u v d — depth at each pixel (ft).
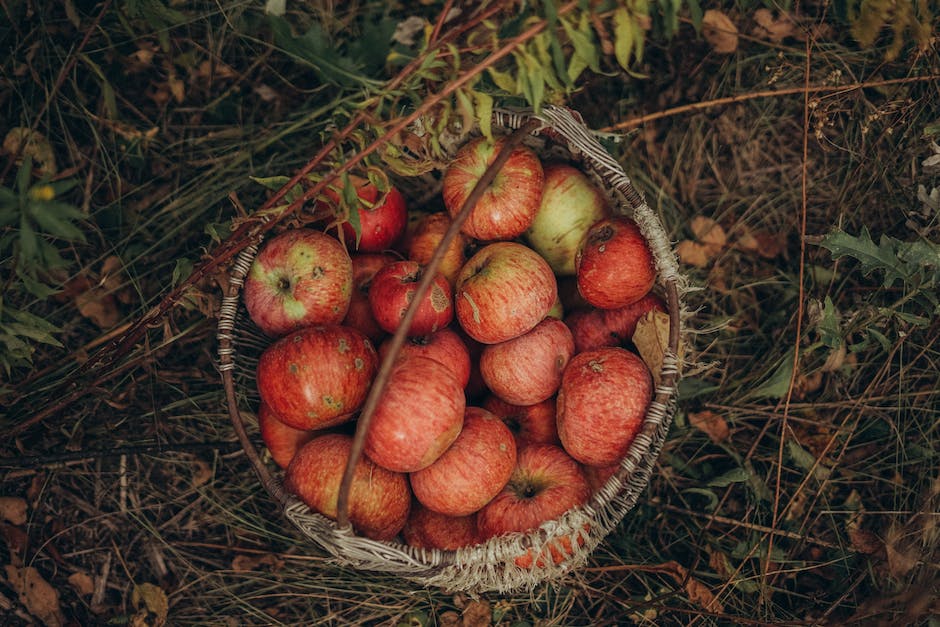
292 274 2.02
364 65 2.10
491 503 1.99
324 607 2.35
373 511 1.93
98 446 2.37
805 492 2.41
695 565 2.30
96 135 2.37
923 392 2.38
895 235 2.47
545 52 1.62
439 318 2.03
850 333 2.41
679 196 2.62
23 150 2.33
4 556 2.24
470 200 1.70
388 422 1.84
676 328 1.98
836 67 2.51
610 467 2.06
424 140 1.99
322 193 2.09
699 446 2.49
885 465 2.41
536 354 2.05
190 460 2.41
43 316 2.37
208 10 2.45
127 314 2.42
